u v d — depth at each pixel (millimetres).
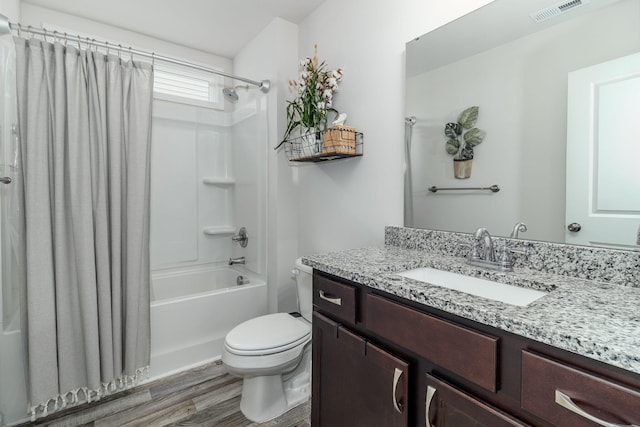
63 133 1645
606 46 979
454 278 1160
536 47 1136
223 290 2275
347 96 1950
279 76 2342
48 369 1585
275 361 1537
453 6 1389
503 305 756
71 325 1661
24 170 1552
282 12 2262
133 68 1889
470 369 752
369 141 1810
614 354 533
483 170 1294
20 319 1570
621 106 951
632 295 834
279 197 2377
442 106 1433
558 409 608
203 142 2881
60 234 1625
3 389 1548
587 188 1022
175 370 2039
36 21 2150
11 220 1589
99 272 1726
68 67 1664
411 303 919
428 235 1471
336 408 1196
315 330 1293
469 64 1331
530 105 1153
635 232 934
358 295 1093
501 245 1188
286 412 1659
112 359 1760
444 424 814
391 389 957
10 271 1587
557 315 691
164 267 2703
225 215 3012
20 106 1554
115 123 1804
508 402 698
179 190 2764
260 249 2529
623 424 535
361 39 1848
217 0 2119
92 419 1587
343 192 2020
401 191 1637
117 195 1800
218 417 1608
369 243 1841
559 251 1054
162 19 2350
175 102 2746
